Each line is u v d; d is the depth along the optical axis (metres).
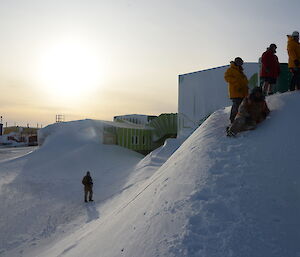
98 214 10.51
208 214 3.86
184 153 6.44
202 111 23.84
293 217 3.56
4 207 12.84
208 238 3.46
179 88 25.84
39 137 31.89
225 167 4.83
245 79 6.68
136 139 31.78
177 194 4.70
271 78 7.36
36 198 14.34
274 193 3.97
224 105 22.55
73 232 8.82
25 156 26.00
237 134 5.77
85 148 26.33
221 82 22.83
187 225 3.77
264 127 5.59
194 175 5.01
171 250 3.44
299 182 4.03
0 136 57.00
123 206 7.10
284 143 4.87
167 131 31.61
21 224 10.71
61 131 30.36
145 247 3.78
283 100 6.31
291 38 7.18
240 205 3.88
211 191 4.34
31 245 8.63
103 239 5.09
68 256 5.42
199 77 24.28
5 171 20.92
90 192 13.37
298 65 7.07
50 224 10.62
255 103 5.61
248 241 3.30
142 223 4.48
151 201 5.08
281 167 4.39
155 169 15.48
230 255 3.15
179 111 25.70
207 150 5.64
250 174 4.46
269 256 3.08
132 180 14.72
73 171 20.91
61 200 13.96
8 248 8.59
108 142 29.53
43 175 19.75
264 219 3.58
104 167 21.95
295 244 3.21
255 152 4.95
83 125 30.86
